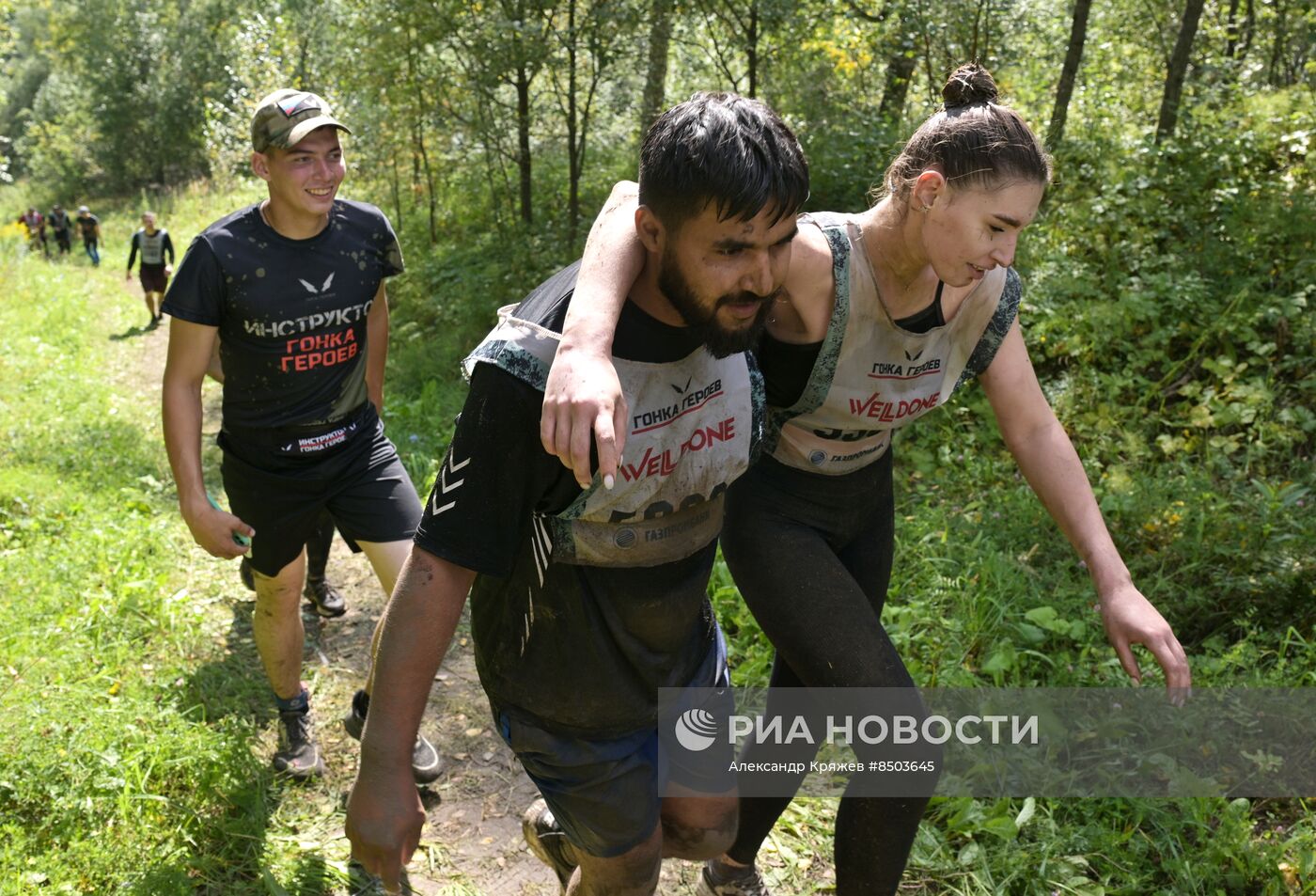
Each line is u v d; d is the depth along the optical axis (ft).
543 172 38.19
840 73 30.96
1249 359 17.98
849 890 7.06
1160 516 14.55
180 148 112.68
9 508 17.72
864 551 7.80
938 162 6.01
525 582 5.83
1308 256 19.35
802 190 4.70
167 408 9.62
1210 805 9.71
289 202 9.52
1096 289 19.90
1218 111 25.25
